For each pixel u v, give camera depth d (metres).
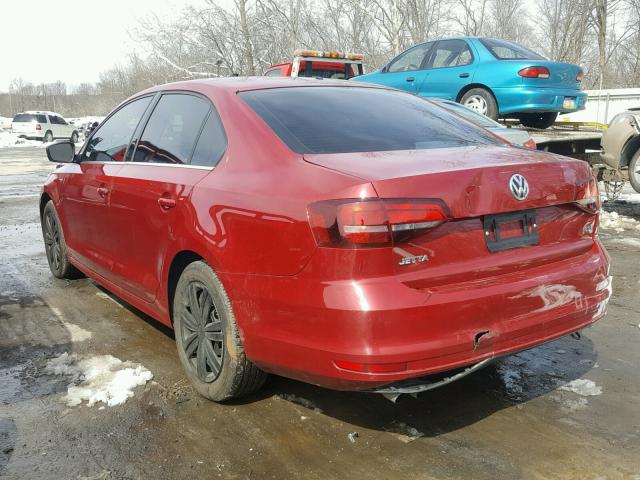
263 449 2.98
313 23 18.81
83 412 3.34
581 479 2.71
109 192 4.29
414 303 2.56
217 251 3.12
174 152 3.80
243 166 3.19
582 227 3.27
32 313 4.95
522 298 2.84
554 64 9.13
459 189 2.71
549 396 3.47
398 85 10.60
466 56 9.68
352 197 2.59
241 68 17.94
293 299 2.74
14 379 3.75
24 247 7.43
